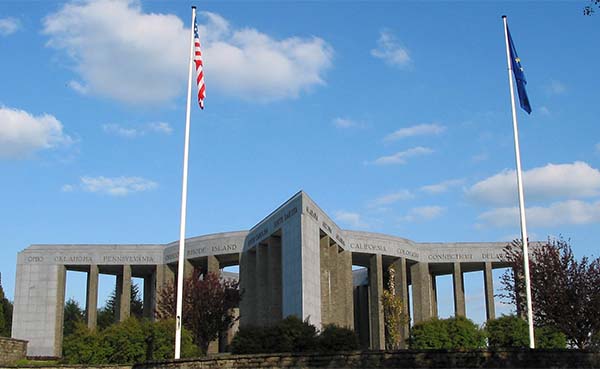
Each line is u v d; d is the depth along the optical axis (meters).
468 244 65.69
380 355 24.83
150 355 37.50
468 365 24.05
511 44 30.50
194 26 30.69
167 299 49.75
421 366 24.34
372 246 59.69
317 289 47.84
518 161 29.38
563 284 34.44
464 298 64.44
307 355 25.55
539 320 35.34
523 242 28.53
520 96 30.05
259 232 55.25
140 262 65.00
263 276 54.81
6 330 74.88
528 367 23.84
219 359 26.53
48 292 64.50
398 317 57.72
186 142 29.50
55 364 34.66
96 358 37.00
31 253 65.38
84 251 65.31
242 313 56.53
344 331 32.97
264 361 25.92
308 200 47.38
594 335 33.94
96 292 64.62
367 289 73.69
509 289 37.03
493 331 44.72
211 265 59.41
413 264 65.44
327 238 52.69
